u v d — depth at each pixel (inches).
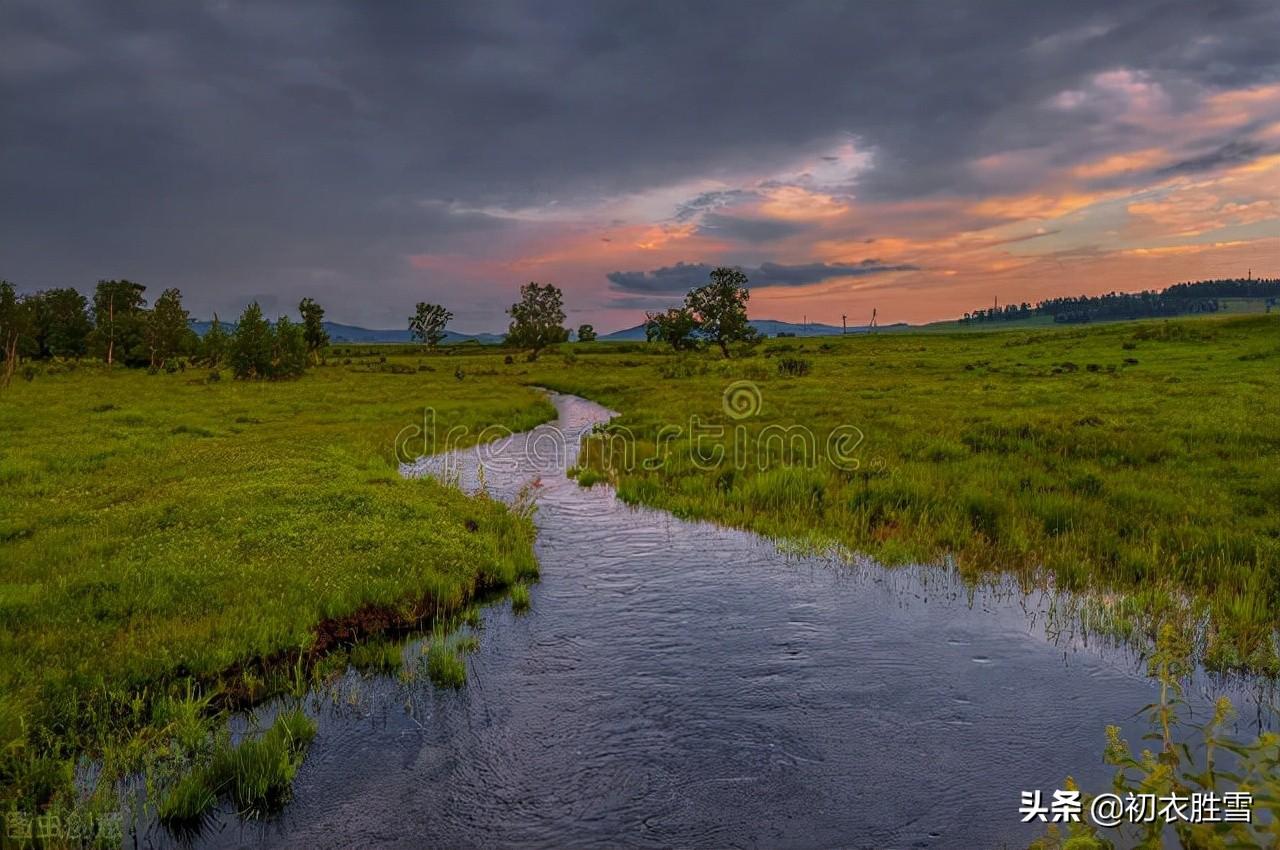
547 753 283.6
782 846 232.7
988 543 530.6
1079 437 860.6
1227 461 711.7
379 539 514.0
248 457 844.6
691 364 2965.1
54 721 285.6
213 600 402.3
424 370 3452.3
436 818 246.5
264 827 242.5
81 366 3472.0
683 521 645.9
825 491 674.2
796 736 293.1
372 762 278.4
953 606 426.9
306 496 624.7
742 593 456.1
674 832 239.3
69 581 415.8
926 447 863.1
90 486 697.6
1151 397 1278.3
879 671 346.6
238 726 303.0
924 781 263.3
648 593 458.9
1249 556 464.4
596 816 247.4
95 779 261.7
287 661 353.4
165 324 3444.9
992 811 246.1
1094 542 514.9
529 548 537.6
